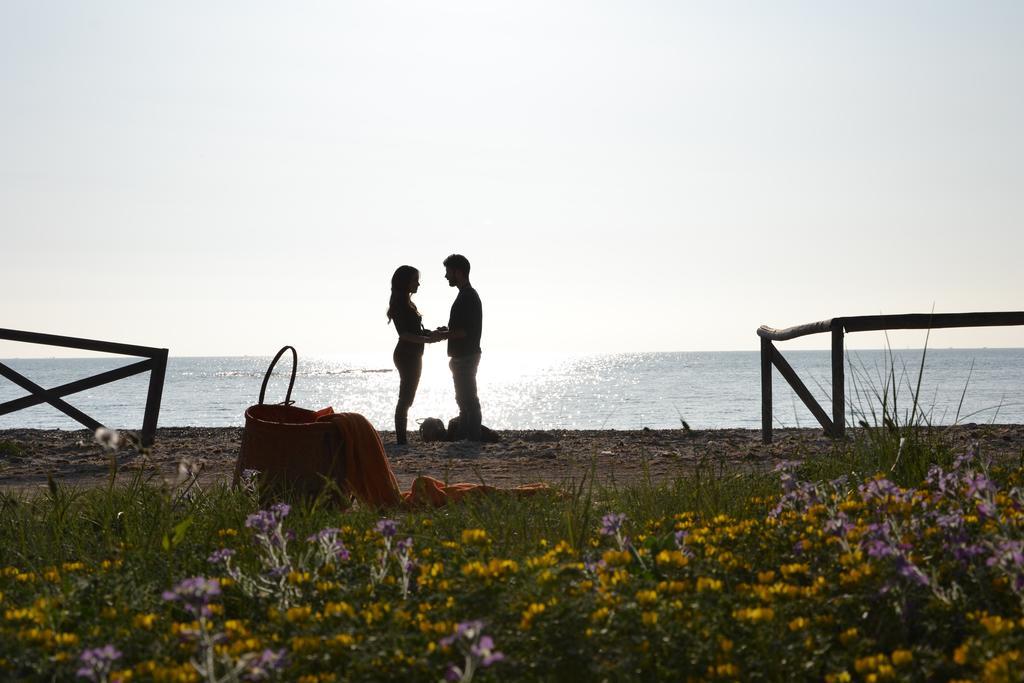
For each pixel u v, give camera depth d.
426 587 3.45
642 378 109.69
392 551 3.84
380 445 6.96
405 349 12.27
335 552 3.80
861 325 10.00
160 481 6.89
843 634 2.89
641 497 6.15
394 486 6.91
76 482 8.66
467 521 5.42
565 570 3.30
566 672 2.73
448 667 2.63
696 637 2.80
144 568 4.05
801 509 4.54
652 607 2.96
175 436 13.84
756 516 4.93
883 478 4.81
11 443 11.74
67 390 11.52
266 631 3.12
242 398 72.75
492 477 8.85
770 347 11.24
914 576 3.02
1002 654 2.54
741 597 3.17
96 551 4.94
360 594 3.36
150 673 2.64
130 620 3.23
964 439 9.02
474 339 12.65
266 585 3.64
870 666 2.64
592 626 2.85
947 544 3.54
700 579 3.26
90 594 3.59
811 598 3.13
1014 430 10.80
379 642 2.81
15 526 5.38
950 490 4.57
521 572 3.46
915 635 3.08
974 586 3.34
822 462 6.66
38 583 4.03
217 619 3.35
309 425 6.55
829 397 10.12
